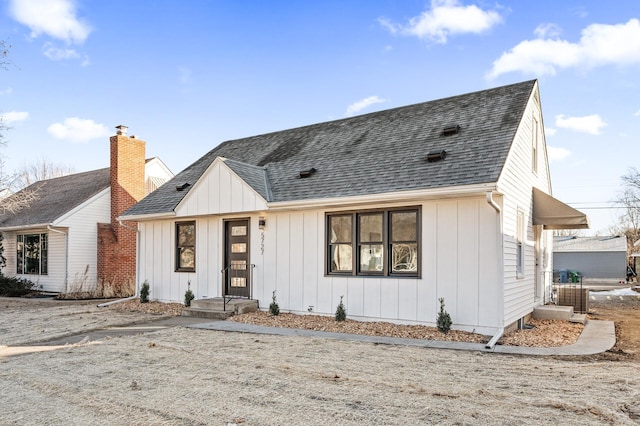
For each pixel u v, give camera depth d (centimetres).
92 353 762
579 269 4141
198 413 466
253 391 538
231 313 1148
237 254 1281
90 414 468
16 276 2186
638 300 1945
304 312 1128
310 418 448
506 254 917
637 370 639
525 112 1093
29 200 2075
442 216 945
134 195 2020
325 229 1106
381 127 1313
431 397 511
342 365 662
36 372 640
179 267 1412
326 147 1345
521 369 642
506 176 925
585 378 592
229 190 1223
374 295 1023
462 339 851
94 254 1981
